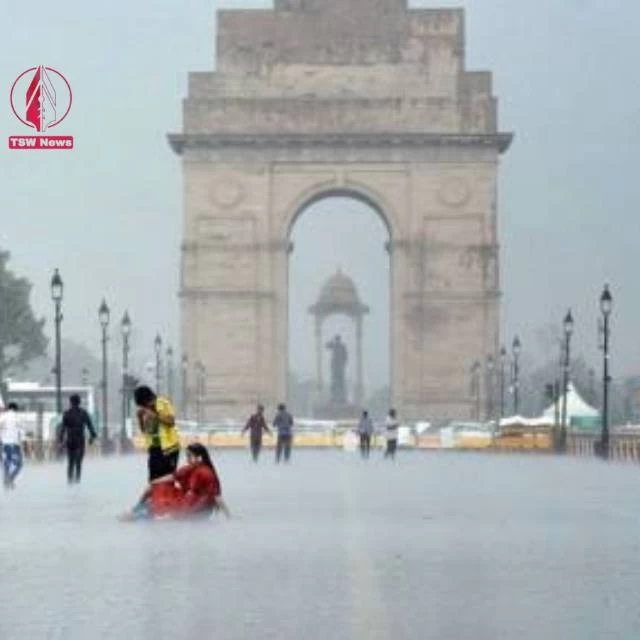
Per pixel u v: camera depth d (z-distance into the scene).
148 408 85.12
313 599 51.66
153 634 44.66
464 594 52.78
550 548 68.50
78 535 75.19
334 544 70.31
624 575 58.06
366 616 47.84
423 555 65.38
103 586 55.25
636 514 90.88
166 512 84.56
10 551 67.38
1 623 46.72
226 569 60.22
